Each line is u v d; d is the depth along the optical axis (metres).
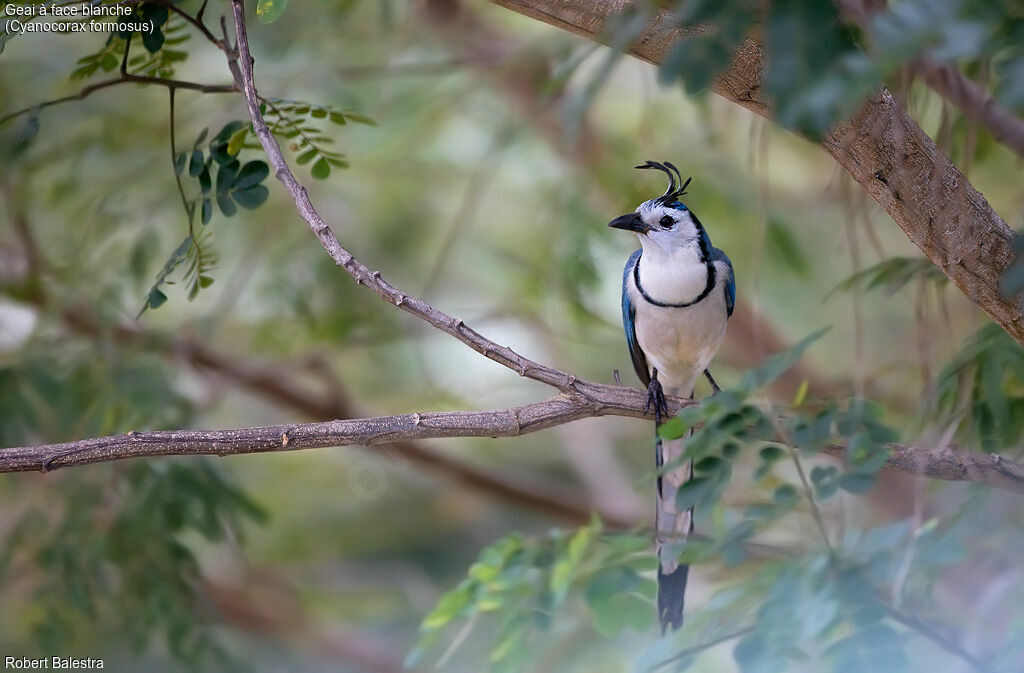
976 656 6.10
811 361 14.59
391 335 13.60
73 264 11.96
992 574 7.20
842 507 7.58
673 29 5.76
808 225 14.43
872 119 5.81
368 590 16.38
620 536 8.12
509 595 8.07
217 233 13.25
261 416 16.64
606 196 13.39
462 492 16.50
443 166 14.62
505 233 15.44
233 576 15.77
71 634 10.54
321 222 6.47
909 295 10.38
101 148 12.43
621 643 10.53
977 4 3.80
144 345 12.10
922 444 7.90
